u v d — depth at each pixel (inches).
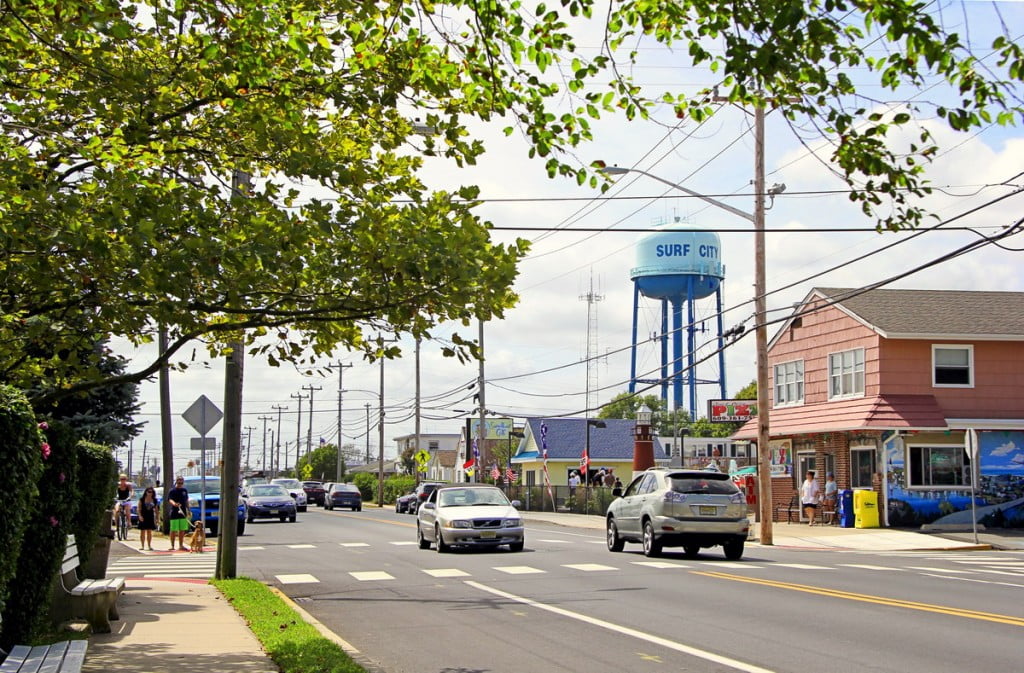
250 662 387.5
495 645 440.8
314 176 376.8
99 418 1262.3
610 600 586.9
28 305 410.9
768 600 577.6
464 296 361.1
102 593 458.6
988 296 1530.5
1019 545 1121.4
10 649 389.4
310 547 1101.1
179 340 427.8
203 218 355.3
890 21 248.8
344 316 391.2
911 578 703.1
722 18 274.1
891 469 1363.2
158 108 372.8
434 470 4611.2
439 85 367.6
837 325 1488.7
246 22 350.0
